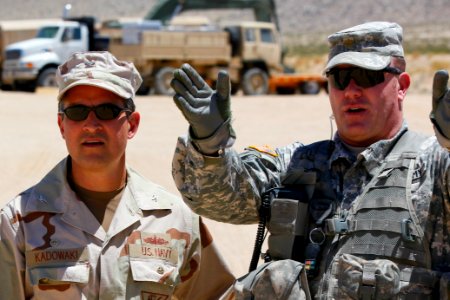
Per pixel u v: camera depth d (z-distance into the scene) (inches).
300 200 187.3
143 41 1173.1
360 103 186.9
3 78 1153.4
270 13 1374.3
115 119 184.2
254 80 1235.2
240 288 179.9
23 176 449.1
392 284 172.4
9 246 183.0
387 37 188.1
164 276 184.7
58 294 179.5
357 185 186.1
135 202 188.9
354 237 181.5
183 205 193.5
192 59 1200.8
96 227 184.2
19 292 183.0
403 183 181.0
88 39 1186.0
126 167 194.5
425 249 176.2
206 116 171.5
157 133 603.2
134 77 187.5
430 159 180.7
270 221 187.9
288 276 176.2
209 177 178.7
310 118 701.9
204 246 196.7
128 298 182.2
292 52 2659.9
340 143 192.1
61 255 181.5
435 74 165.0
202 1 1406.3
